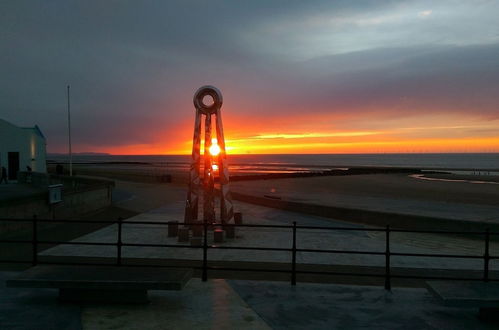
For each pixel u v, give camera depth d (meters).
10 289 6.65
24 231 13.17
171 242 12.14
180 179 43.41
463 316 5.61
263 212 19.34
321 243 12.06
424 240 12.59
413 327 5.21
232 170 100.56
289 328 5.14
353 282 7.81
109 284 5.66
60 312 5.60
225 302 6.08
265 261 9.67
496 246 11.72
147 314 5.56
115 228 14.46
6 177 31.00
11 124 34.09
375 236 13.25
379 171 69.06
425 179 49.88
